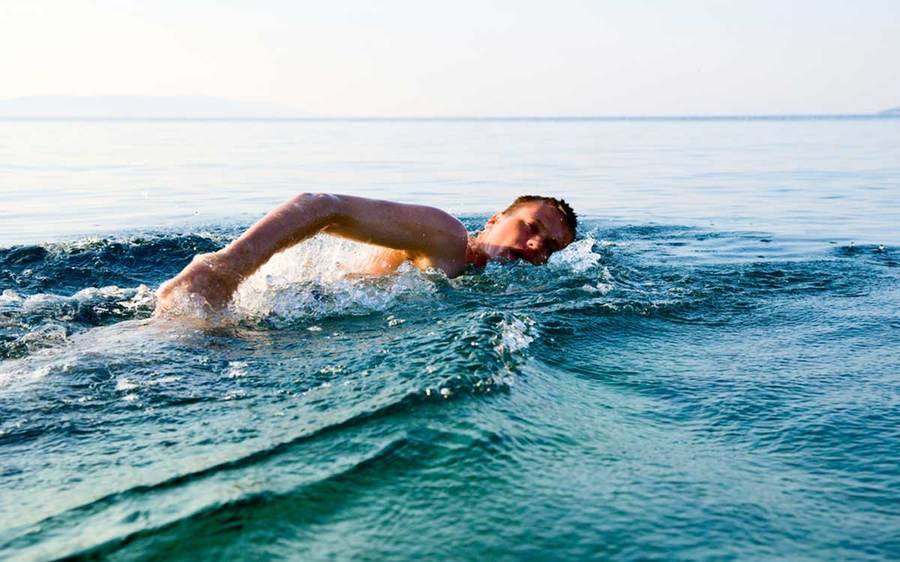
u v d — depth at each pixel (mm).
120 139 34031
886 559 1279
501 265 4004
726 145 27594
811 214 8141
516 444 1674
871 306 3473
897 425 1921
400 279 3385
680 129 58969
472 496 1432
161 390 2025
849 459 1711
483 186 11508
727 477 1591
